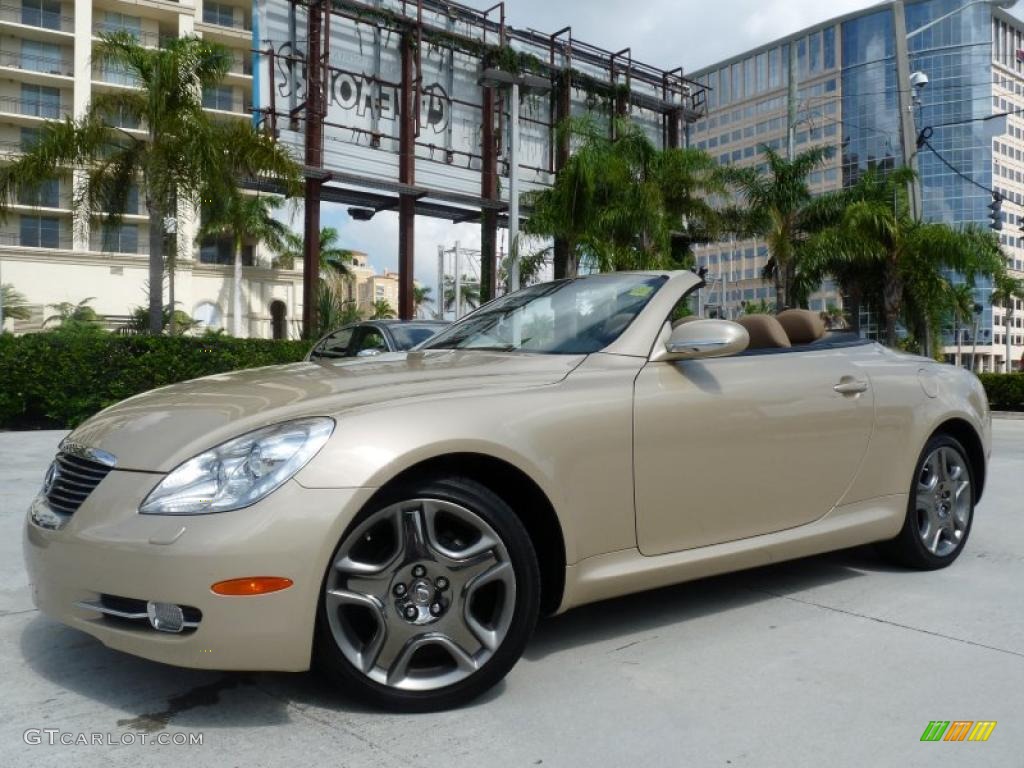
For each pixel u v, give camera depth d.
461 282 31.75
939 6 75.06
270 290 50.22
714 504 3.31
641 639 3.30
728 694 2.79
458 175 26.03
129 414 2.88
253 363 15.26
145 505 2.44
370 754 2.35
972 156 81.56
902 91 21.72
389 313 60.59
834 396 3.78
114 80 48.59
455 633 2.64
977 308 29.55
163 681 2.85
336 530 2.44
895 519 4.07
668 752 2.39
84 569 2.46
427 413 2.68
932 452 4.30
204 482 2.44
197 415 2.72
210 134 16.05
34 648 3.17
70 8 48.38
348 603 2.52
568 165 20.47
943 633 3.39
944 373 4.48
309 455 2.48
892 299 22.28
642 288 3.61
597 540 2.98
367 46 24.33
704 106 33.31
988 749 2.42
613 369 3.18
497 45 26.58
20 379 12.93
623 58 30.81
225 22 52.59
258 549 2.36
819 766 2.32
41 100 48.06
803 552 3.65
